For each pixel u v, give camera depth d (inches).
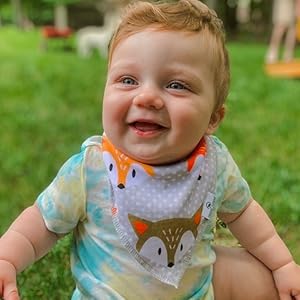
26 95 58.1
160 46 12.9
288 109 50.7
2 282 12.9
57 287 17.5
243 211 14.8
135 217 13.3
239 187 14.5
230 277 14.9
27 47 119.7
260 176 30.7
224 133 40.8
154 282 13.5
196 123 13.1
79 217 13.8
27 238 13.5
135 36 13.2
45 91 60.3
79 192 13.6
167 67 13.0
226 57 13.9
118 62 13.3
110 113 13.2
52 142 39.0
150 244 13.4
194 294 14.0
